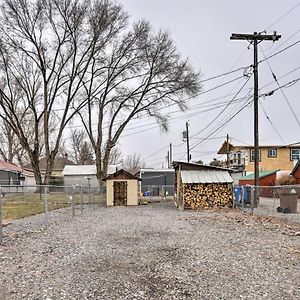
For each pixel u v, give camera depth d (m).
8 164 45.06
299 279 5.54
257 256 7.17
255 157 20.42
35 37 34.03
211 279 5.54
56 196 28.08
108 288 5.11
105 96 36.81
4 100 34.56
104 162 37.00
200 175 21.62
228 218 14.65
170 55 36.56
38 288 5.12
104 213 17.95
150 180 42.22
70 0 33.69
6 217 15.19
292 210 17.23
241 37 20.53
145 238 9.45
